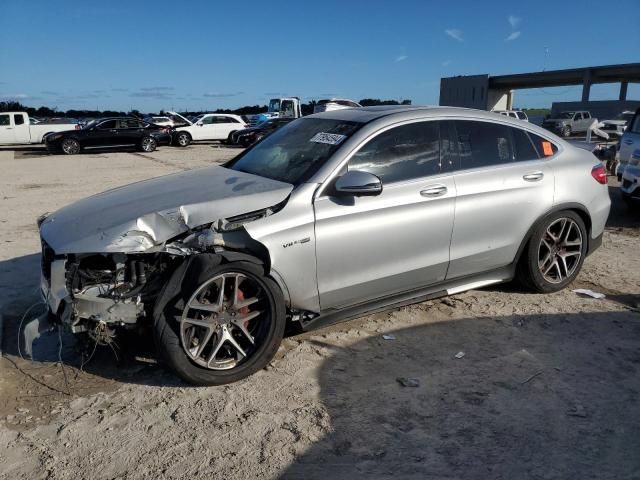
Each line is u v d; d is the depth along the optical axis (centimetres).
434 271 437
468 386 356
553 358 393
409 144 425
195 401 339
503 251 471
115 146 2512
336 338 424
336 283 392
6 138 2794
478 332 434
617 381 363
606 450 293
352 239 389
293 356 395
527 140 489
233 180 412
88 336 354
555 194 486
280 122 2812
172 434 307
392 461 285
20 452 292
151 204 369
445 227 430
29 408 332
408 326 445
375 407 333
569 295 511
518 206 467
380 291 418
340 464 283
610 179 1240
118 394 347
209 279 341
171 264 356
